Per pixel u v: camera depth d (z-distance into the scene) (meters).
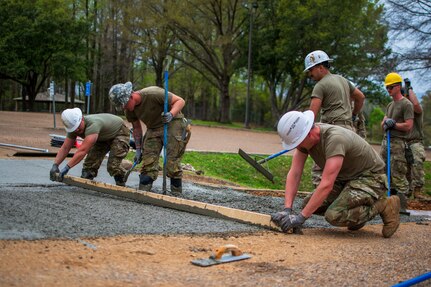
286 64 31.31
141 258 3.55
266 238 4.55
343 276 3.54
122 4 32.56
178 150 6.60
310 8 29.09
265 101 55.34
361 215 4.81
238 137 21.52
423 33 20.56
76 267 3.20
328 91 6.36
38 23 36.28
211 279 3.21
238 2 32.34
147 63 39.19
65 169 6.47
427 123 34.34
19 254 3.35
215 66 34.81
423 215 7.29
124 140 6.91
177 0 31.55
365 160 4.82
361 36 29.52
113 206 5.49
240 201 7.04
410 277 3.66
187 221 5.01
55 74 38.91
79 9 41.78
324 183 4.64
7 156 10.12
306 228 5.29
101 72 41.50
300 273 3.52
